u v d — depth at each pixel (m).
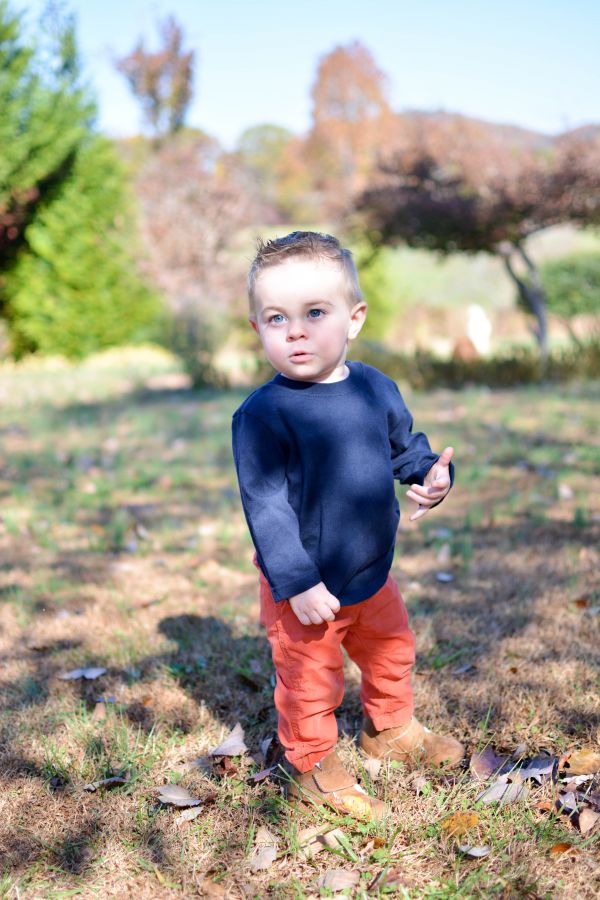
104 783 2.12
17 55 15.48
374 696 2.14
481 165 10.98
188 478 5.83
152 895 1.76
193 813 2.01
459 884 1.75
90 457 6.58
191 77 24.53
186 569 3.88
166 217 19.77
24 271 16.02
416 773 2.15
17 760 2.26
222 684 2.69
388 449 1.93
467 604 3.28
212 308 15.10
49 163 15.48
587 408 8.25
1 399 11.00
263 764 2.22
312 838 1.91
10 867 1.84
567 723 2.34
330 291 1.78
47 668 2.85
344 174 51.09
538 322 11.72
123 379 13.38
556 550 3.87
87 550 4.23
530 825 1.91
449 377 11.16
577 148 10.64
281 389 1.86
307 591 1.78
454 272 27.88
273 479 1.83
